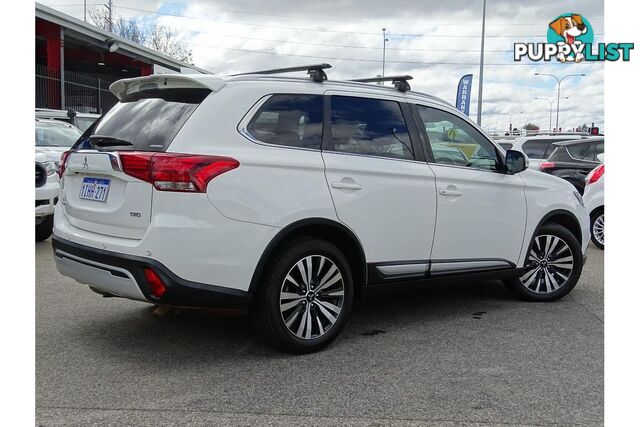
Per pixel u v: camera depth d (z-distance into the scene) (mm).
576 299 5766
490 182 5102
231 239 3668
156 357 3996
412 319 5012
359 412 3215
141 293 3561
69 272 4086
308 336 4090
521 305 5508
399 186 4473
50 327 4598
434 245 4738
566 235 5656
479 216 5016
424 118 4871
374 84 4711
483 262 5090
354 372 3775
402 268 4543
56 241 4172
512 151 5230
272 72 4516
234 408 3244
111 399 3332
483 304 5539
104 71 29203
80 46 23938
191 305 3621
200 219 3570
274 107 4047
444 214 4770
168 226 3508
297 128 4121
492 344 4348
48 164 7742
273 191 3836
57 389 3453
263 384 3568
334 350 4195
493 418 3160
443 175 4773
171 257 3514
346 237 4250
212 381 3604
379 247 4398
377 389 3516
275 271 3891
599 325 4844
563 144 10852
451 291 6070
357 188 4230
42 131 9773
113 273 3684
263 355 4062
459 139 5066
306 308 4074
